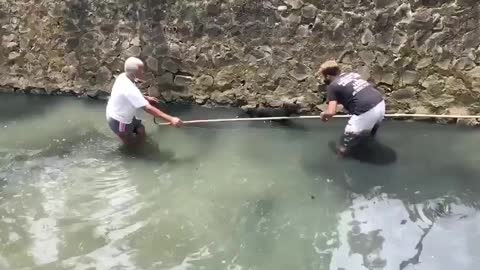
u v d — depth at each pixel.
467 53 4.23
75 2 5.08
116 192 3.90
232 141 4.57
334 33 4.48
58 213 3.67
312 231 3.43
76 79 5.39
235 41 4.77
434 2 4.19
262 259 3.19
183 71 5.01
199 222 3.56
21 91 5.61
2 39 5.49
